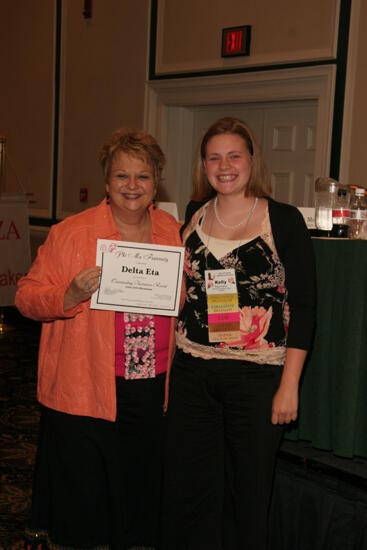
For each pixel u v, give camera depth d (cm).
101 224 221
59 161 712
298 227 202
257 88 532
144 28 611
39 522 232
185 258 215
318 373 246
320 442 248
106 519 228
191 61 574
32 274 221
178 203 625
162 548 223
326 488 236
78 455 221
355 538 227
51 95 719
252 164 209
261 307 205
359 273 234
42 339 230
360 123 470
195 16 567
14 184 777
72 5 685
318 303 245
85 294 204
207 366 210
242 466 209
